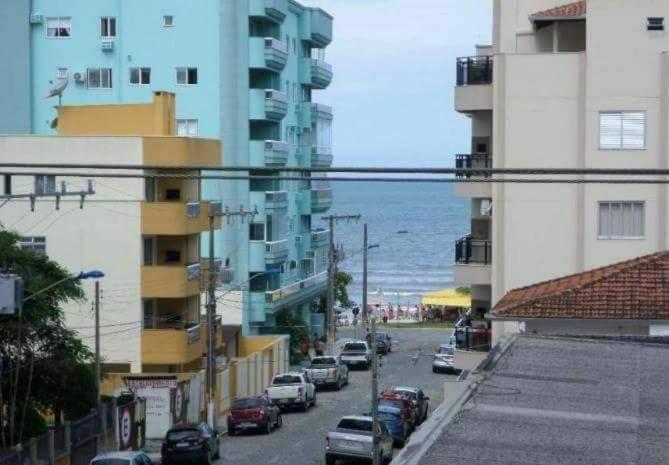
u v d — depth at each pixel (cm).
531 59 4972
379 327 11656
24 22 8731
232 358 7538
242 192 8512
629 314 3503
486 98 5206
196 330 6675
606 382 2222
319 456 5284
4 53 8750
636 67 4906
